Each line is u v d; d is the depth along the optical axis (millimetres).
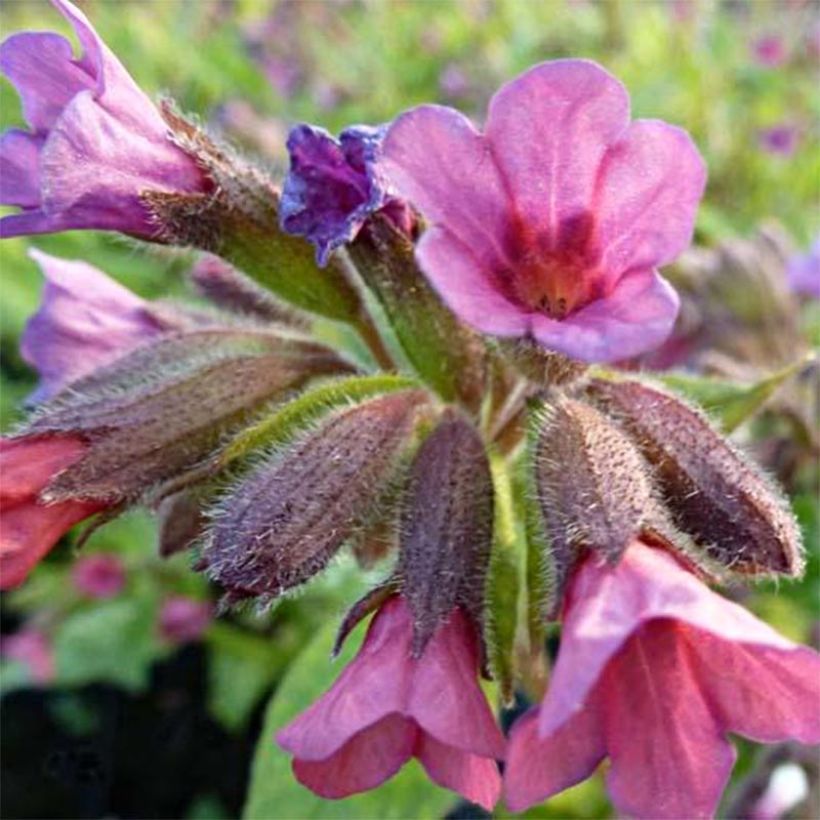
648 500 52
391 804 72
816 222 181
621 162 50
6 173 59
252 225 64
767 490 56
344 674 52
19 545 59
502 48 229
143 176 61
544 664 62
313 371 67
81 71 59
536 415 58
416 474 59
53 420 60
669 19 217
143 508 61
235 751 166
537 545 57
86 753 167
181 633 159
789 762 89
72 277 73
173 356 66
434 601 53
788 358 101
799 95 215
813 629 109
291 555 55
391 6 245
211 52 227
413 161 50
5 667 162
